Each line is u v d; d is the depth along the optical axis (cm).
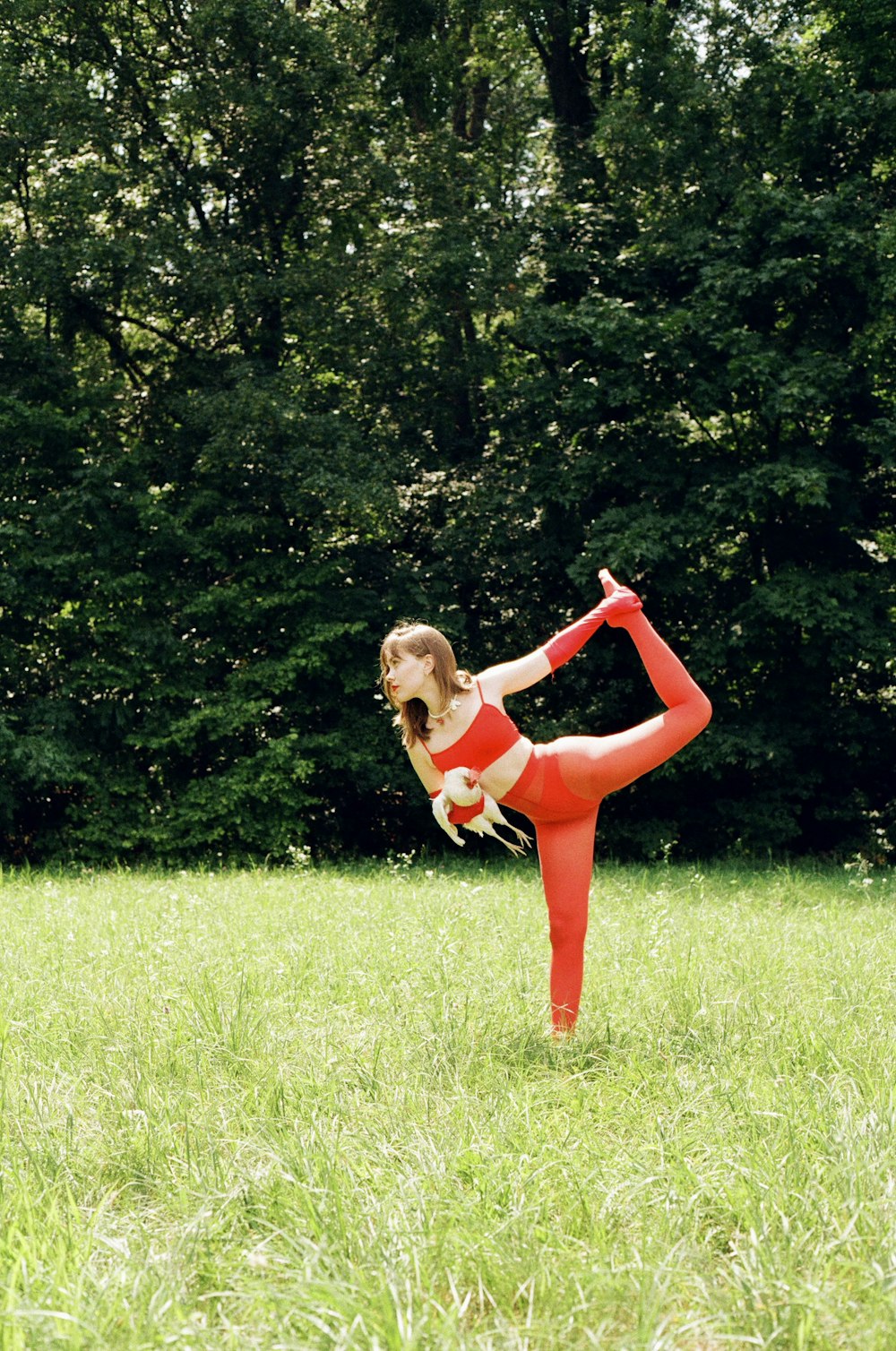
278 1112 401
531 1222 308
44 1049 477
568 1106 412
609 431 1691
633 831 1770
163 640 1648
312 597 1672
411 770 1742
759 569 1761
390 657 507
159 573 1703
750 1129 374
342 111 1720
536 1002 561
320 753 1722
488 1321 272
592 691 1797
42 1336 257
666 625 1781
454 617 1719
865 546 1827
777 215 1612
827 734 1722
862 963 672
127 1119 392
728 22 1706
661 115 1655
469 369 1847
